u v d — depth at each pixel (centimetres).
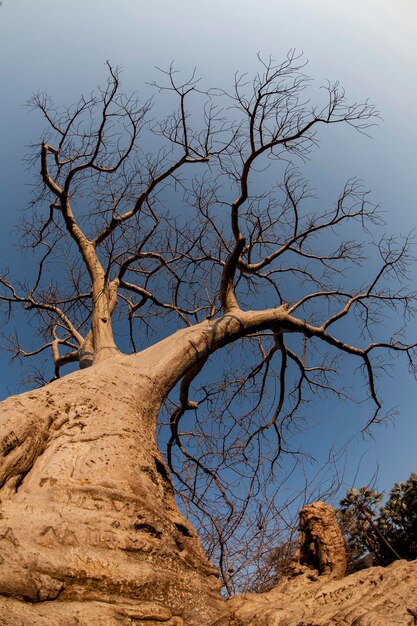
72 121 838
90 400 557
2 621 319
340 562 460
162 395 651
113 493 448
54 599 356
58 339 1010
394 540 780
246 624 375
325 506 504
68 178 843
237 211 789
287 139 764
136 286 943
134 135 845
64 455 480
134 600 381
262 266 889
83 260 860
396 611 317
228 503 814
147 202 901
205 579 453
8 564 356
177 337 727
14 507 414
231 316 796
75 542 396
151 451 546
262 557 725
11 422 476
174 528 468
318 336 912
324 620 336
